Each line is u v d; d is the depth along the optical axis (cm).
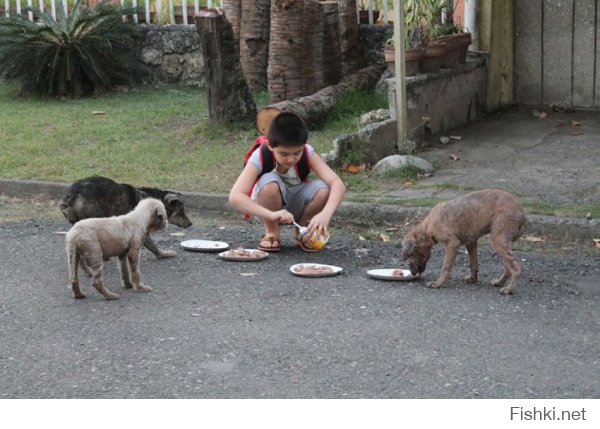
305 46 1134
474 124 1173
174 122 1165
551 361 493
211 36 1079
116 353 511
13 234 780
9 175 954
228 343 523
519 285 629
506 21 1240
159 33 1440
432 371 480
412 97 1030
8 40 1341
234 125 1101
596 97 1227
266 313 573
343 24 1264
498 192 611
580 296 605
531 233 753
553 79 1242
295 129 680
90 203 702
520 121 1185
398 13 970
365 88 1208
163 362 497
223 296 609
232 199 690
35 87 1361
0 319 568
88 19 1356
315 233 678
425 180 903
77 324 558
